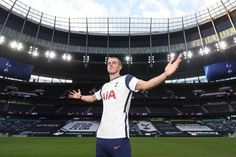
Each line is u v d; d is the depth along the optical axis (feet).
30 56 195.42
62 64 211.41
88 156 55.01
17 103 211.41
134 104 220.43
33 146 81.25
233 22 186.29
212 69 203.31
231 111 201.46
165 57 208.74
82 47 211.20
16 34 187.93
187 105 221.05
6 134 170.30
